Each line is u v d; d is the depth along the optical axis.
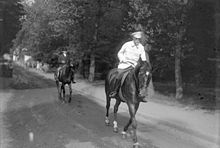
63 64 13.84
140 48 7.35
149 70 6.77
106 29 20.98
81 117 9.67
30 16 25.91
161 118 8.90
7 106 11.27
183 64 13.92
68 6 20.67
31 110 10.58
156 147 6.42
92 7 20.39
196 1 11.20
